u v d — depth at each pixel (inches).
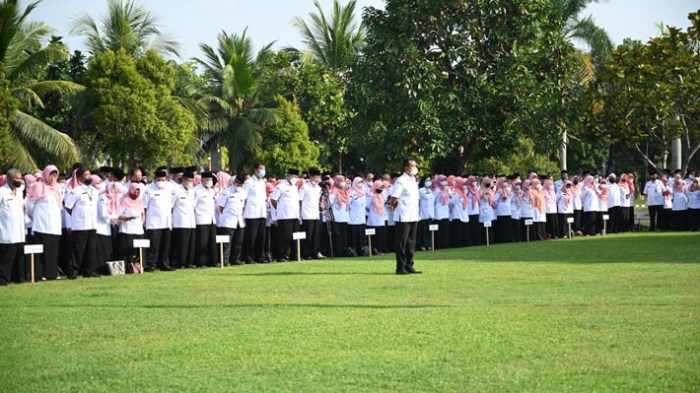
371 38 1352.1
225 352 386.9
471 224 1213.1
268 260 942.4
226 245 887.1
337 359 369.1
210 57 2022.6
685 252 885.8
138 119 1496.1
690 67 1375.5
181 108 1616.6
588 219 1343.5
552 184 1302.9
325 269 778.8
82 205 766.5
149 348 398.9
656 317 454.3
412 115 1304.1
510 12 1342.3
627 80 1453.0
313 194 978.7
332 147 1932.8
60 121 1594.5
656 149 2410.2
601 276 661.3
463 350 382.0
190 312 502.9
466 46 1305.4
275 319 471.8
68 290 632.4
